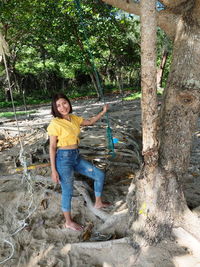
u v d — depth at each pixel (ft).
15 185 13.04
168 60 78.28
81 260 8.09
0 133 24.73
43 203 11.10
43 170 13.85
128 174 12.85
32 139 20.71
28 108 57.21
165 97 8.46
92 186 12.25
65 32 41.91
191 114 7.98
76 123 9.25
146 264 7.41
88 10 32.40
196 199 10.29
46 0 34.22
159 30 51.98
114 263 7.75
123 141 16.53
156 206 8.02
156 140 7.57
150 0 6.16
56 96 8.75
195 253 7.52
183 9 8.09
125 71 82.94
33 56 73.61
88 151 14.93
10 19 41.57
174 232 7.97
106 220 9.21
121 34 51.11
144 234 7.93
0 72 70.79
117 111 32.68
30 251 8.94
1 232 10.23
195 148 16.42
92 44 48.93
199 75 7.73
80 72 88.17
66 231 9.43
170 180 8.08
